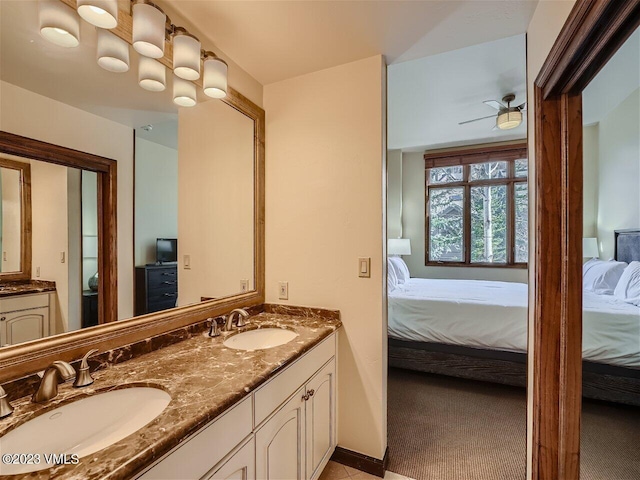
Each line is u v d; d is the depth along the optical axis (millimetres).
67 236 1160
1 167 993
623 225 1575
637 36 920
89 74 1192
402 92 3061
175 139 1559
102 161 1275
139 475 690
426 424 2213
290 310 1969
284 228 2004
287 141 1992
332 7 1379
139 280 1405
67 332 1107
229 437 967
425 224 5250
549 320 1318
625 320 2021
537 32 1355
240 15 1428
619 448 1843
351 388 1820
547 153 1303
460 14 1421
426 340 2850
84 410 945
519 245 4715
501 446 1970
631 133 1481
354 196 1809
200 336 1557
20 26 1006
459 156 4977
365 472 1766
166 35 1373
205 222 1721
